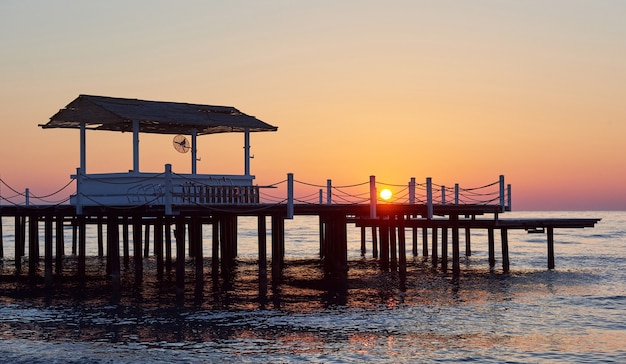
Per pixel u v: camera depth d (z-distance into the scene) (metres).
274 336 25.89
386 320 28.78
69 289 36.06
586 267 49.25
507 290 36.81
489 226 44.28
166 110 37.50
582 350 25.27
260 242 35.22
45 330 26.58
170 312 29.83
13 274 43.28
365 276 41.06
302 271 44.06
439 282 39.22
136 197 33.66
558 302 33.62
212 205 32.38
